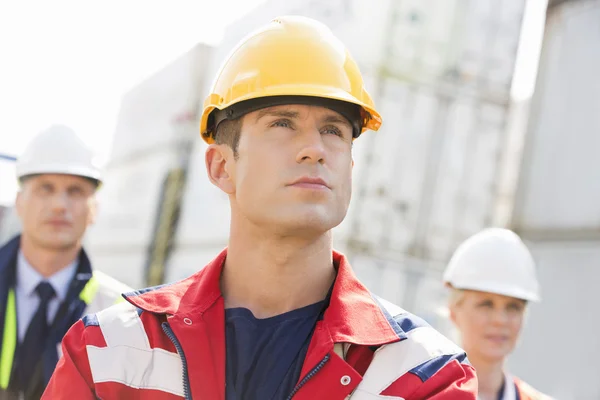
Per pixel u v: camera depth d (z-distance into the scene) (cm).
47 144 320
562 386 551
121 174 1366
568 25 639
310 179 141
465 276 316
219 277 157
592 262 562
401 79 750
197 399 138
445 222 748
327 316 146
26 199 313
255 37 157
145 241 1183
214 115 161
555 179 619
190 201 1092
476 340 306
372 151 736
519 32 795
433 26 768
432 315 695
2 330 297
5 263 309
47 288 306
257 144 145
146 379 144
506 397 303
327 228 143
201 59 1161
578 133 609
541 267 608
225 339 147
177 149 1151
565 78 633
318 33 155
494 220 762
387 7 754
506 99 782
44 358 292
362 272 714
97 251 1415
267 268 150
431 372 140
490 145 771
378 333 143
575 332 557
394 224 732
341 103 148
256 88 148
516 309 312
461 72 771
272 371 144
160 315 151
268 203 142
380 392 138
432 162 751
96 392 143
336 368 138
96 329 149
